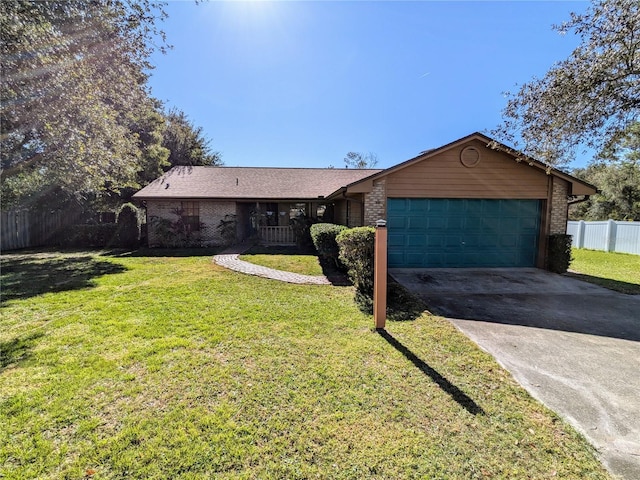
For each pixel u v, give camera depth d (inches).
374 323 184.5
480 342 166.6
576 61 229.6
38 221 576.1
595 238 583.5
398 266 368.2
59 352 147.5
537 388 123.6
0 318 192.7
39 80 238.2
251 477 80.6
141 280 295.1
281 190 592.1
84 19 250.8
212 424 99.3
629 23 195.5
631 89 223.5
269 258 421.1
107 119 316.8
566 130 251.0
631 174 797.9
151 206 562.3
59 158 316.2
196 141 1079.0
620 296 259.0
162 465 83.6
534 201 371.6
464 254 371.9
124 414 103.7
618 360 147.6
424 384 124.6
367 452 89.4
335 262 346.9
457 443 93.4
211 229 571.8
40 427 97.1
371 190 349.1
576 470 84.6
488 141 342.0
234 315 200.1
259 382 124.0
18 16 204.7
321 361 141.9
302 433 96.3
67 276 312.7
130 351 148.6
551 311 219.9
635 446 93.5
